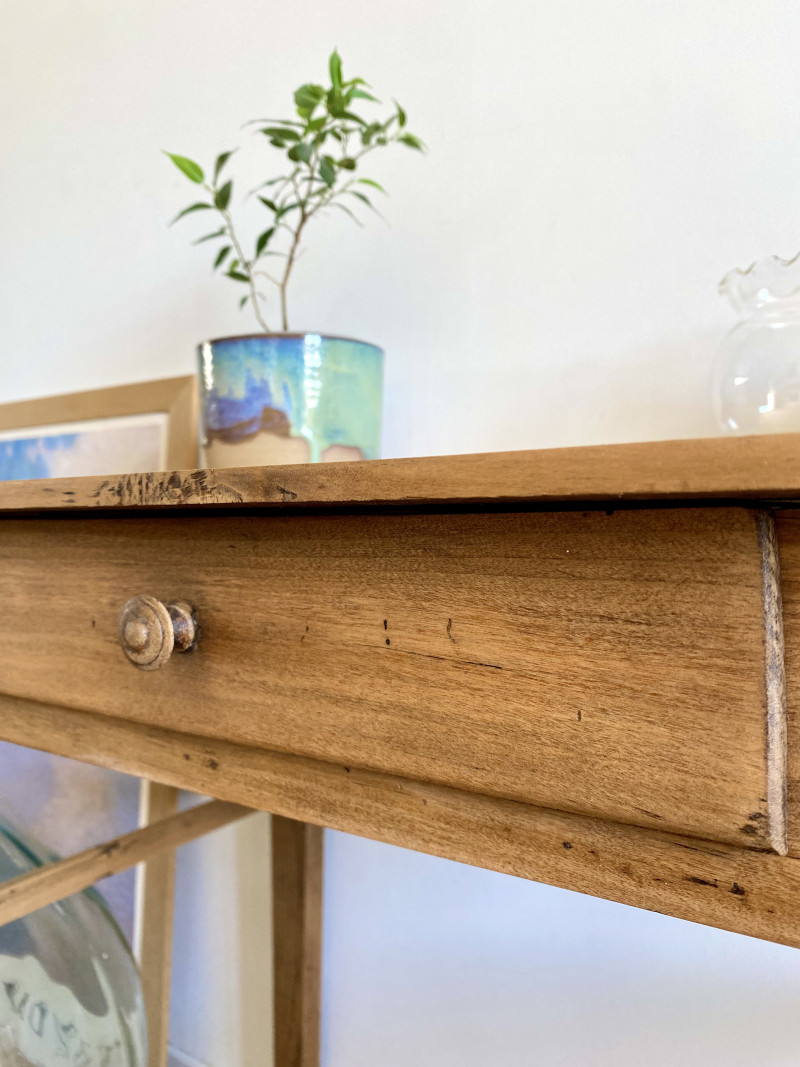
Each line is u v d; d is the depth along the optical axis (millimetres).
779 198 536
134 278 900
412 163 699
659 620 272
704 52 564
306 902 741
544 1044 655
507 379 648
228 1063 854
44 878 535
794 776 259
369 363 569
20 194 1012
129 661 397
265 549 362
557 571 291
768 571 257
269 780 369
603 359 605
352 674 335
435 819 325
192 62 850
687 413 569
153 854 626
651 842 282
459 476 271
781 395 416
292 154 574
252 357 529
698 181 567
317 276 755
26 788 923
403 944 730
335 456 546
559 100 625
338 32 742
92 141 938
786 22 535
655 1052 605
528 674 295
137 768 415
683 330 572
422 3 692
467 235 670
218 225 831
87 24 944
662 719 270
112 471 842
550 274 630
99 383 932
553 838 300
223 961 860
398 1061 729
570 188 621
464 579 310
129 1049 653
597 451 247
